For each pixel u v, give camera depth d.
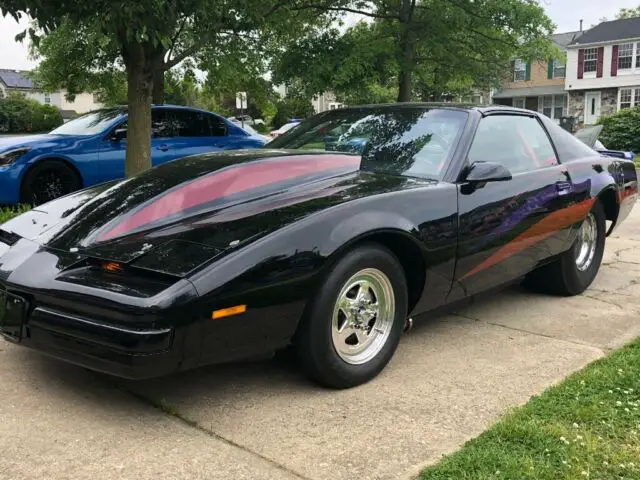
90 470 2.39
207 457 2.50
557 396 3.04
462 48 14.41
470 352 3.70
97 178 8.46
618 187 5.22
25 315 2.78
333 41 13.65
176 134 9.74
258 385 3.19
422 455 2.54
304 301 2.87
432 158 3.79
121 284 2.59
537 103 46.34
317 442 2.63
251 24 8.69
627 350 3.69
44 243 3.02
